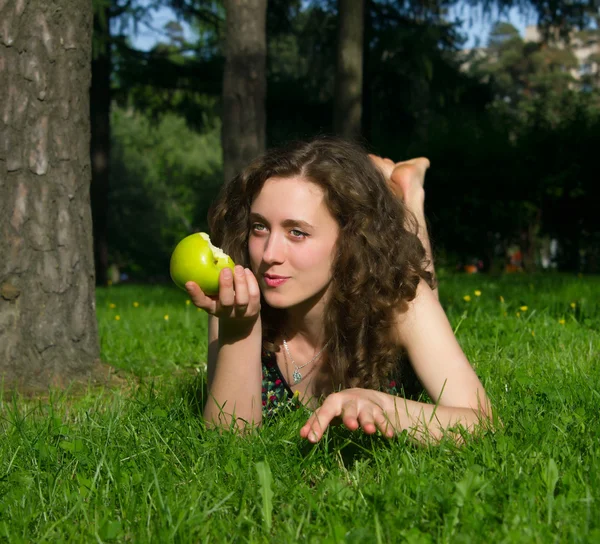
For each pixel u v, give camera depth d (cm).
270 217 250
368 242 258
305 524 187
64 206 402
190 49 2039
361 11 1355
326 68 1983
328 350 281
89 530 193
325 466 233
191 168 4616
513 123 2142
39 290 394
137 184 4678
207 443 246
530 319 533
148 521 190
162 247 4725
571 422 259
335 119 1371
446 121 2011
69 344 402
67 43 402
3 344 386
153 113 2181
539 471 210
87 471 239
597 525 178
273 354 291
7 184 390
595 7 1722
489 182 1928
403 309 266
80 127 411
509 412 270
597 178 1933
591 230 2041
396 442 239
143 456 244
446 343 264
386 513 189
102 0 1588
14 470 240
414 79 1855
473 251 1981
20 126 392
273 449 241
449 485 201
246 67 1099
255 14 1099
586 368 355
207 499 201
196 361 470
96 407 322
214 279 228
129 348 506
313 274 253
